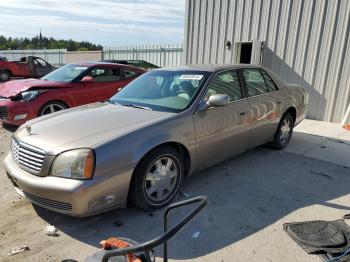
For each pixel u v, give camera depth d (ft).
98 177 9.74
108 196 10.03
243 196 12.78
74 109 13.66
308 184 13.99
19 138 11.16
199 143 12.67
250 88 15.62
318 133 22.86
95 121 11.62
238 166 15.92
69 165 9.70
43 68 64.18
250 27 30.83
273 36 29.55
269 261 8.97
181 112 12.32
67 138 10.38
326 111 27.48
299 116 19.49
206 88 13.38
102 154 9.82
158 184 11.50
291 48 28.63
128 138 10.48
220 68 14.67
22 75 62.59
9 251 9.38
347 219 11.10
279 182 14.15
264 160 16.80
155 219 11.07
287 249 9.46
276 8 28.89
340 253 9.20
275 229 10.49
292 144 19.77
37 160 10.19
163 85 14.34
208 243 9.75
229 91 14.46
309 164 16.37
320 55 27.09
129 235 10.20
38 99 21.74
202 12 34.04
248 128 15.10
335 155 17.81
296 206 12.03
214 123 13.19
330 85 26.91
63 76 24.81
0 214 11.34
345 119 25.53
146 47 61.82
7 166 11.27
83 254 9.29
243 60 32.53
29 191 10.27
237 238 10.01
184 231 10.34
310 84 28.04
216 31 33.30
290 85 18.95
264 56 30.45
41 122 12.11
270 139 17.46
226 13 32.22
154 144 10.91
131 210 11.63
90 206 9.74
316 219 11.11
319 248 9.40
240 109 14.48
